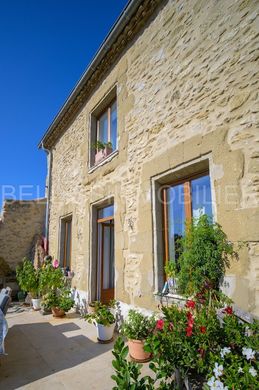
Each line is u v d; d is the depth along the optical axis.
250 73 2.60
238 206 2.50
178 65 3.53
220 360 1.84
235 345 2.02
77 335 3.93
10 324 4.64
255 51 2.59
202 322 2.09
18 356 3.17
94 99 5.84
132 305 3.76
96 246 5.39
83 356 3.14
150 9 4.14
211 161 2.87
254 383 1.61
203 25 3.22
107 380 2.55
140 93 4.21
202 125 3.03
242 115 2.62
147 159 3.84
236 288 2.39
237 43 2.77
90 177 5.59
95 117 6.13
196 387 2.06
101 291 5.27
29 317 5.13
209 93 3.00
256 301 2.24
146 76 4.13
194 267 2.67
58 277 5.84
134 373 1.83
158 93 3.82
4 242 10.15
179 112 3.39
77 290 5.63
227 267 2.49
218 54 2.97
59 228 7.29
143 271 3.62
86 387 2.43
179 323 2.21
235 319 2.13
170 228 3.54
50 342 3.64
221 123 2.81
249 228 2.38
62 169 7.61
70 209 6.57
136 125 4.21
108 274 5.50
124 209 4.24
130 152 4.27
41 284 5.84
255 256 2.30
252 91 2.56
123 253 4.12
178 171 3.33
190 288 2.68
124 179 4.35
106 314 3.69
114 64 5.13
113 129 5.41
